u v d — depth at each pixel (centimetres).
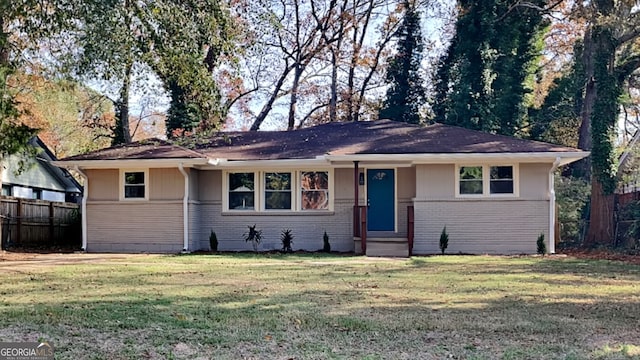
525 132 2942
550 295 924
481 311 778
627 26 2117
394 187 1941
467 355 548
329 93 3562
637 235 2000
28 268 1328
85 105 3434
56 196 3009
